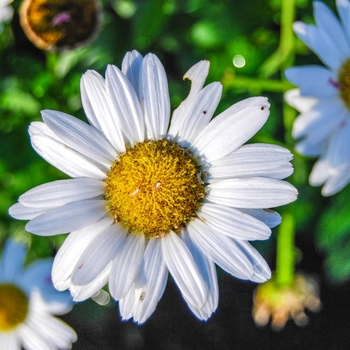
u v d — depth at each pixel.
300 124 0.24
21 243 0.29
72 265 0.21
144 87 0.21
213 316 0.37
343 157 0.24
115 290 0.20
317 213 0.30
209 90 0.21
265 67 0.28
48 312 0.28
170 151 0.21
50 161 0.21
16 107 0.30
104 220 0.21
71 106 0.30
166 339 0.37
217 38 0.29
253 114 0.21
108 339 0.37
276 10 0.29
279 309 0.28
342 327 0.36
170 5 0.29
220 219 0.21
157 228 0.21
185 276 0.21
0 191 0.30
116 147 0.21
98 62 0.30
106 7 0.30
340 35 0.24
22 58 0.30
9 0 0.26
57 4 0.25
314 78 0.24
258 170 0.21
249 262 0.21
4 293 0.28
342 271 0.29
